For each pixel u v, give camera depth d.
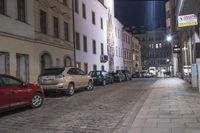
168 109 10.80
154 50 97.12
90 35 37.66
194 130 7.46
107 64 46.09
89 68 36.62
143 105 12.13
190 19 19.97
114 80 34.88
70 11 31.02
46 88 17.73
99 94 18.41
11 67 19.41
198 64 17.84
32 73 22.11
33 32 22.61
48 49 25.11
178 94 15.77
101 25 43.59
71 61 30.41
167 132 7.39
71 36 30.97
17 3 20.83
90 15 37.97
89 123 9.15
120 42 57.84
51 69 18.31
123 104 13.18
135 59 76.81
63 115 10.76
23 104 12.10
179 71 44.03
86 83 20.91
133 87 24.12
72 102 14.67
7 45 19.06
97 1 41.34
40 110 12.26
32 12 22.66
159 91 18.33
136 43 79.44
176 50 40.47
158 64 96.19
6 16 19.06
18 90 11.80
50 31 25.83
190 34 25.88
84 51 34.94
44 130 8.36
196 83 19.86
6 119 10.40
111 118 9.88
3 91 10.96
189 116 9.30
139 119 9.20
